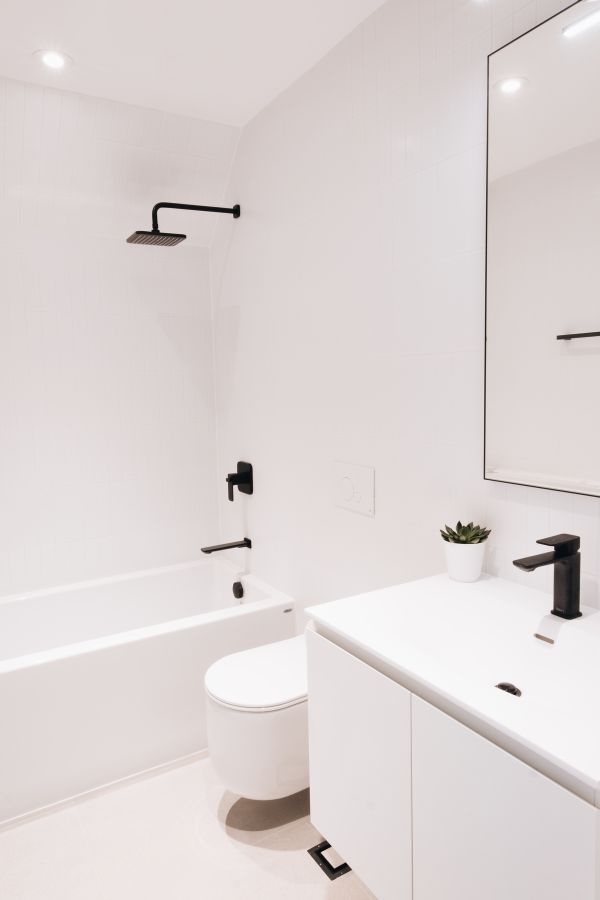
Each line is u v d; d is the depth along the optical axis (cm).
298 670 199
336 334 223
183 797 215
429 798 115
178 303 313
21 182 258
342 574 229
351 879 177
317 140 225
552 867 91
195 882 177
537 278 147
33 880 179
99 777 220
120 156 265
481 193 162
